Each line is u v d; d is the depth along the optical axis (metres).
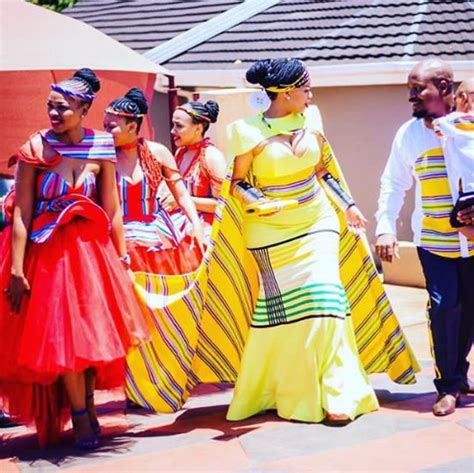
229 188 5.50
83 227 5.02
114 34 15.35
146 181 5.94
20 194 5.00
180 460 4.96
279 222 5.45
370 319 5.84
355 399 5.42
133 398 5.55
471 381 5.91
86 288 4.91
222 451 5.05
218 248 5.58
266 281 5.53
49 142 5.04
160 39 14.44
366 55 11.69
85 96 5.02
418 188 5.61
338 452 4.94
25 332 4.91
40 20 8.22
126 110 5.78
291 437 5.18
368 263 5.77
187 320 5.52
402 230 11.37
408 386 6.18
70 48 7.99
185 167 6.70
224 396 6.27
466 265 5.52
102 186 5.16
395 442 5.04
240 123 5.47
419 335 7.90
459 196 5.35
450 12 12.16
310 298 5.41
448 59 11.44
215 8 14.98
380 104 11.52
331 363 5.41
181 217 6.53
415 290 9.89
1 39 7.83
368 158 11.67
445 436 5.11
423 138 5.54
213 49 13.18
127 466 4.92
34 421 5.51
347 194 5.74
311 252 5.45
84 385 5.19
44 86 8.55
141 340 5.06
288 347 5.46
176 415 5.86
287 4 13.66
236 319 5.71
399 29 12.01
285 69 5.38
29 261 5.02
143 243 5.87
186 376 5.57
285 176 5.43
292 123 5.48
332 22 12.67
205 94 9.07
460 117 5.37
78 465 4.97
